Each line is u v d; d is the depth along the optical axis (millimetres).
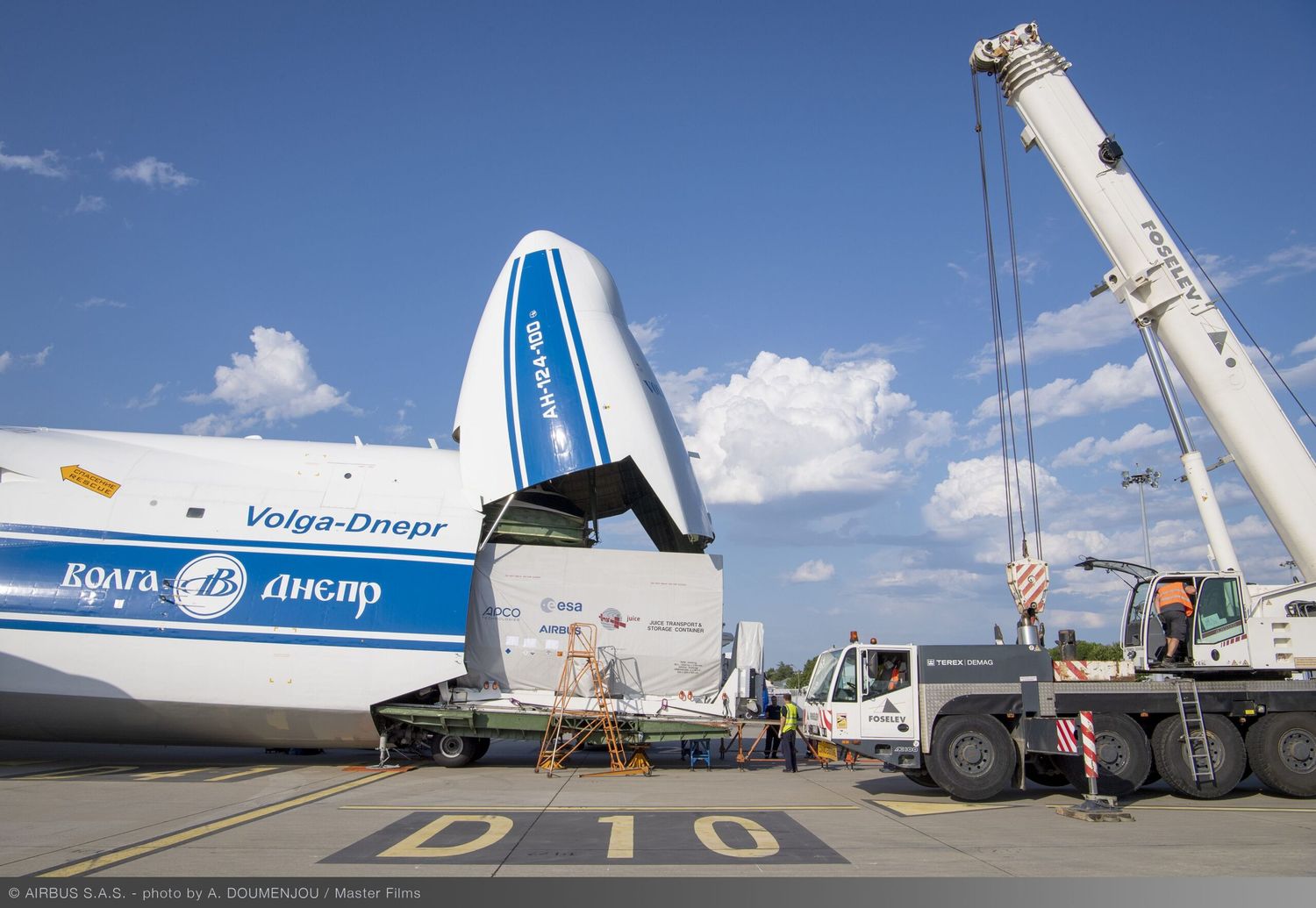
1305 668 13820
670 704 18781
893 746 13594
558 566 19516
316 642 18000
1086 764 12016
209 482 19594
